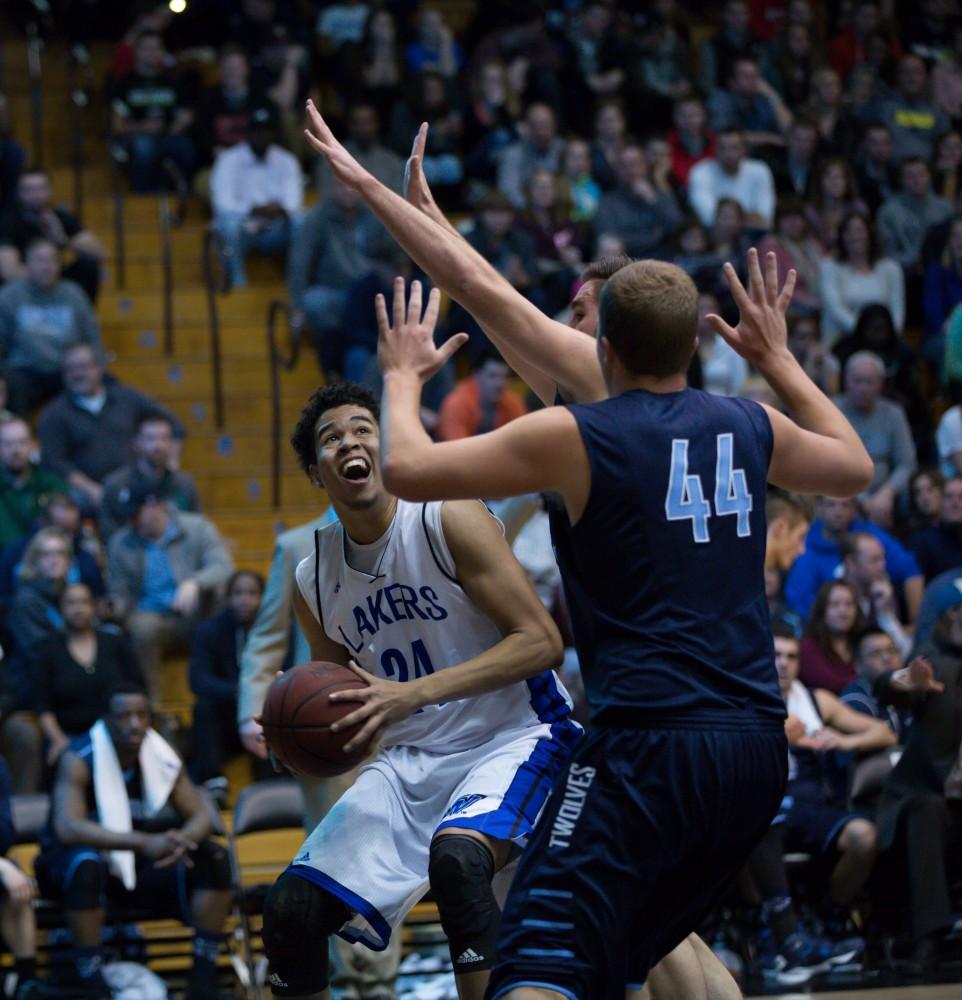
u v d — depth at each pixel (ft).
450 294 17.08
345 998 28.14
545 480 14.79
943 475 46.50
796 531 35.09
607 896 14.57
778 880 32.55
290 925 18.26
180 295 55.67
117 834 31.65
